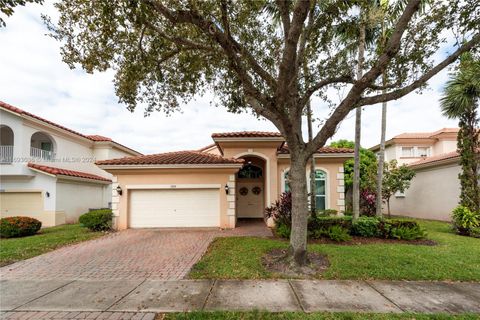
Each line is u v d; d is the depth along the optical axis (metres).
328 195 13.50
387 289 4.95
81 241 9.56
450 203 14.86
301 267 6.06
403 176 15.85
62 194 16.20
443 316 3.87
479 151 11.07
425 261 6.43
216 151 20.16
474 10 5.68
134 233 10.81
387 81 6.90
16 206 15.55
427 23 6.20
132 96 8.25
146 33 6.91
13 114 14.84
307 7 5.11
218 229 11.65
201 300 4.49
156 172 12.02
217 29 5.46
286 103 6.05
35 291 4.99
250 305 4.28
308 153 6.34
